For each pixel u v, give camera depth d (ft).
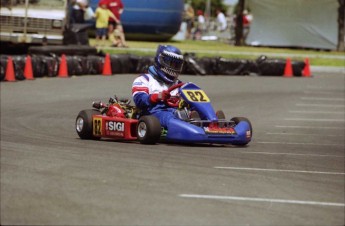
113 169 107.86
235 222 80.79
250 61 327.88
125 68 315.78
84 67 305.12
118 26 397.39
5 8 324.39
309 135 174.50
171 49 143.74
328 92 271.90
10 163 112.98
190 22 575.38
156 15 466.70
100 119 147.13
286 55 394.52
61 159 117.60
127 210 83.87
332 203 91.40
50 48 305.73
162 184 97.55
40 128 174.09
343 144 159.43
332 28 451.94
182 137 136.56
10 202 85.66
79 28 339.98
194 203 88.02
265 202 90.07
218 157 125.59
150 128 137.18
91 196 89.51
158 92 142.51
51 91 253.24
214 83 290.35
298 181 105.29
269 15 469.98
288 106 233.14
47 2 324.80
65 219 79.51
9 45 333.83
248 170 112.57
